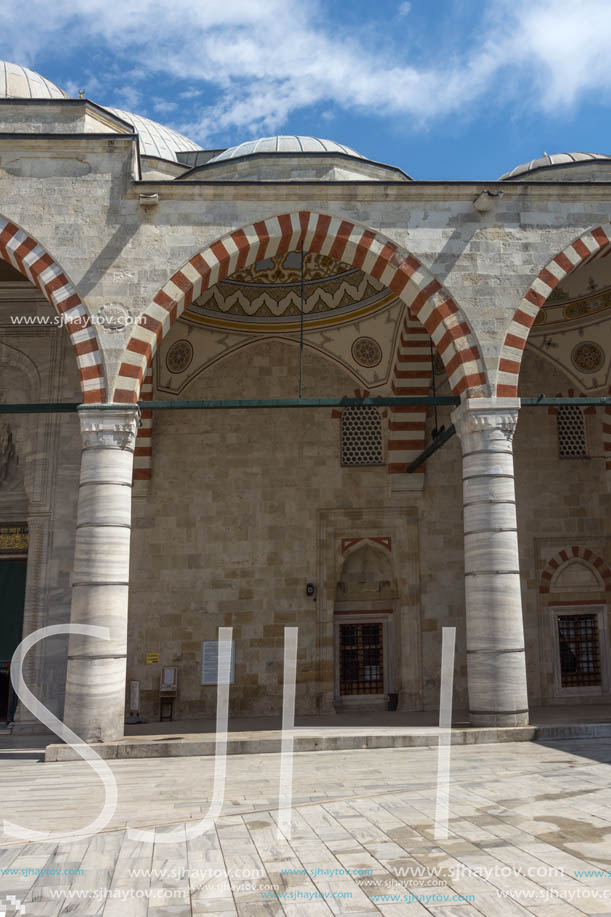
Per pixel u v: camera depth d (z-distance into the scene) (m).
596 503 16.77
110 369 11.14
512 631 10.91
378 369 16.70
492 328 11.66
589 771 8.17
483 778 7.90
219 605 15.96
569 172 14.74
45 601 14.70
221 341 16.73
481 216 11.97
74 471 15.32
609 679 16.27
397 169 15.19
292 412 16.86
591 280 15.82
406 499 16.61
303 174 14.56
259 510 16.42
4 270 15.67
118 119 13.85
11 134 11.62
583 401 11.59
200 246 11.59
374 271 11.96
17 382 15.81
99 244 11.51
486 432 11.37
